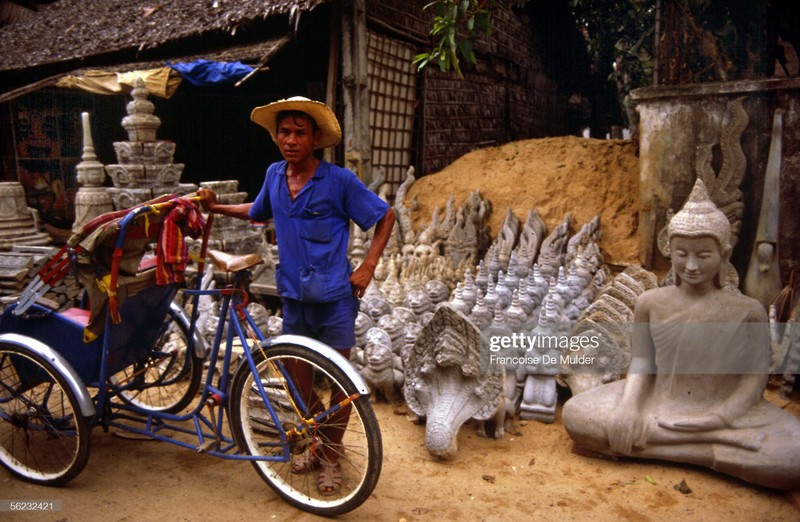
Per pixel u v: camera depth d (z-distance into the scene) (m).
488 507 3.05
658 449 3.38
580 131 17.17
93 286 3.00
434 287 5.16
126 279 3.08
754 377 3.29
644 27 10.77
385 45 8.87
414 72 9.68
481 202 7.48
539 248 6.74
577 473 3.38
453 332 3.53
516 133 13.29
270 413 3.00
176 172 6.40
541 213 7.23
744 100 5.21
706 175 5.42
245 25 7.94
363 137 8.21
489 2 5.88
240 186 11.95
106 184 11.13
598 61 14.45
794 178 4.96
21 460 3.40
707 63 5.67
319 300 3.08
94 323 3.08
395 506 3.06
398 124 9.50
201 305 4.92
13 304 3.35
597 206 7.05
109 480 3.27
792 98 4.98
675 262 3.39
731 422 3.23
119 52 9.61
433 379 3.67
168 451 3.59
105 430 3.63
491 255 6.46
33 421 3.42
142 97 6.41
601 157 7.64
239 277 3.14
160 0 10.88
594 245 6.22
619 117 16.31
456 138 10.96
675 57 5.73
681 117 5.53
